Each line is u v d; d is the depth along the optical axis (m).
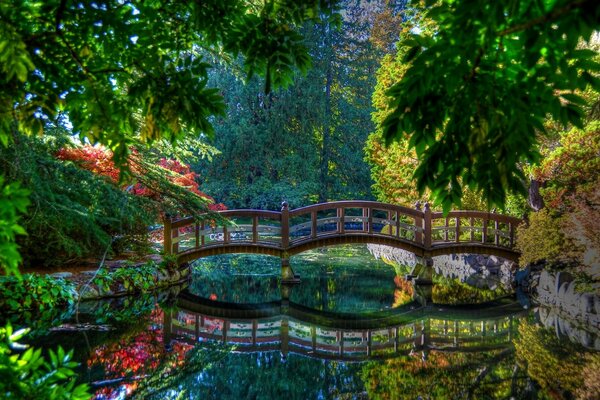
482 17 1.21
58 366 1.44
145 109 1.85
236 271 11.08
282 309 7.72
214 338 5.97
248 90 19.62
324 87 22.36
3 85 1.59
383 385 4.31
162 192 7.48
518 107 1.34
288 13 1.81
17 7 1.46
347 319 7.17
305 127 20.66
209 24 1.91
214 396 4.01
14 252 1.20
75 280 6.84
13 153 5.02
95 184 6.11
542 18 1.07
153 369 4.57
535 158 1.56
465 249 9.16
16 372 1.31
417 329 6.50
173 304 7.77
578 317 6.23
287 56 1.78
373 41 26.58
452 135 1.55
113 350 5.03
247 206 20.59
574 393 3.88
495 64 1.44
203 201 8.20
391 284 9.59
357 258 13.49
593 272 6.29
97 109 1.73
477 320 6.89
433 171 1.59
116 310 6.76
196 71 1.80
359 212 21.66
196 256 8.90
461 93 1.45
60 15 1.55
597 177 6.23
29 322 5.70
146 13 1.84
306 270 11.17
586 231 5.87
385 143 1.60
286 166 19.97
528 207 9.23
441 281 10.15
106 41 1.82
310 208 9.15
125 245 8.72
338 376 4.62
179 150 7.48
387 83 12.19
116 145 1.81
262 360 5.16
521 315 6.97
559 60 1.31
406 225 9.24
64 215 5.54
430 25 7.84
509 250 9.08
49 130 6.12
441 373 4.61
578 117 1.45
